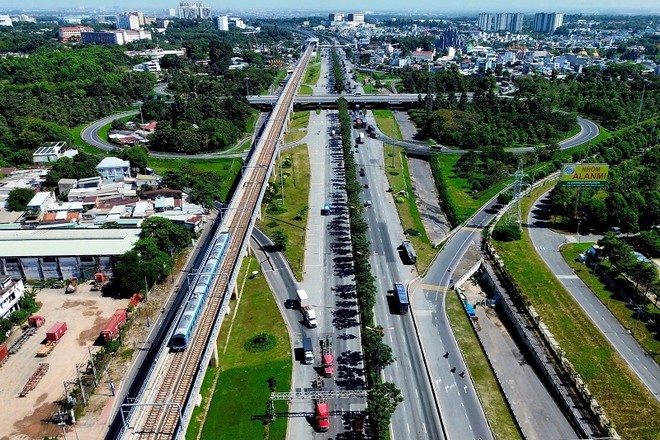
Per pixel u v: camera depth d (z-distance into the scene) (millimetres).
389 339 149000
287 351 143250
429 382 133125
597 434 116250
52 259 178875
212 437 115375
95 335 151125
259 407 123875
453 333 153000
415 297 170000
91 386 130000
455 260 193500
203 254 195875
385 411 112750
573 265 189875
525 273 183375
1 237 190500
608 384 131875
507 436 117500
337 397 125688
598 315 160500
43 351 142500
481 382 134250
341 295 169625
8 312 158375
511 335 155875
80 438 116000
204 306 147125
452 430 118688
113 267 179375
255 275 181250
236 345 146125
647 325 155000
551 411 125562
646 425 118812
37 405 125438
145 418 109312
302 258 192875
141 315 160000
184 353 129125
